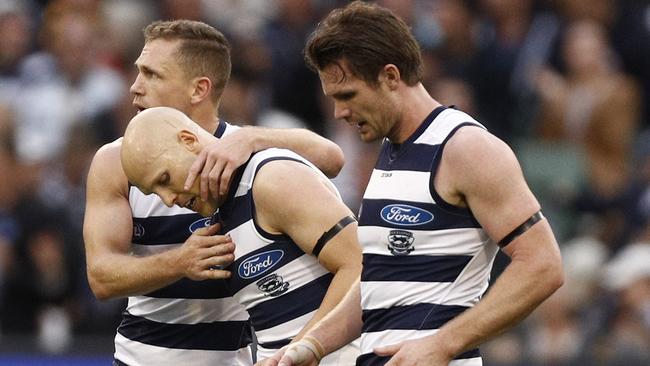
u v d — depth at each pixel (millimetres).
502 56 38500
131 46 41531
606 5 40344
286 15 40469
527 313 15477
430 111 16312
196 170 16766
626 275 31375
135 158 16875
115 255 18422
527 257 15422
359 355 16766
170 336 19297
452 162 15773
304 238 16938
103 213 18797
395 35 16109
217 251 17266
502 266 31562
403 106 16234
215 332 19250
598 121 37250
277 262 17203
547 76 38250
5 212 34531
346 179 35344
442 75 38438
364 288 16484
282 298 17297
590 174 36625
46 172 36125
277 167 17109
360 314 16734
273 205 16969
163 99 18828
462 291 16078
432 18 39594
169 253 17641
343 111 16328
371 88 16109
